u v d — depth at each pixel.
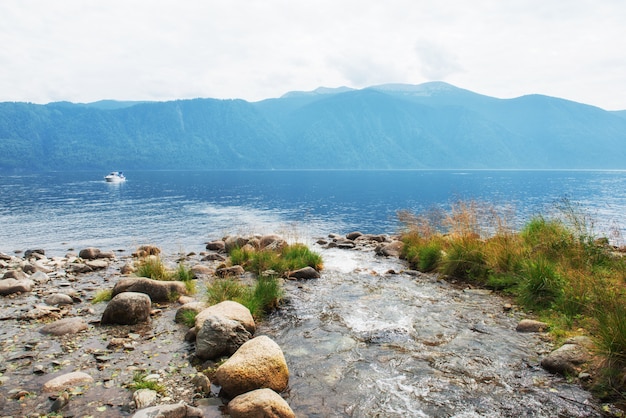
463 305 8.79
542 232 10.97
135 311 7.91
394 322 7.81
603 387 4.89
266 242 16.61
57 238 24.34
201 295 9.95
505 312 8.23
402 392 5.16
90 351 6.51
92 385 5.32
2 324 7.86
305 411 4.74
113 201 52.41
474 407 4.74
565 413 4.52
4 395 5.02
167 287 9.60
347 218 37.75
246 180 128.12
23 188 77.06
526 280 8.80
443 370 5.73
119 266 14.67
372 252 16.80
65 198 55.88
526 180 124.94
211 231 27.44
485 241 11.55
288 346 6.74
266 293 8.87
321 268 13.14
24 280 10.98
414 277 11.73
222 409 4.78
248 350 5.58
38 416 4.55
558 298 7.89
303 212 42.50
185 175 174.75
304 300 9.44
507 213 13.56
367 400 4.97
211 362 6.05
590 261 9.30
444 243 13.09
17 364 5.98
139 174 185.50
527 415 4.52
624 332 5.06
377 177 157.50
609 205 44.97
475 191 73.44
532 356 6.06
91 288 10.94
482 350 6.36
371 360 6.14
